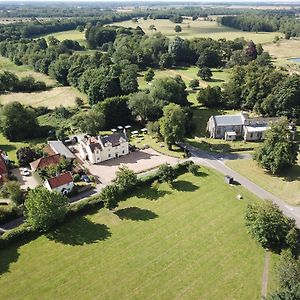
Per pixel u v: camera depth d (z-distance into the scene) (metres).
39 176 114.94
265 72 176.12
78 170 118.38
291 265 72.75
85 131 150.12
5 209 96.25
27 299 73.12
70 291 75.12
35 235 90.62
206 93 178.25
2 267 80.88
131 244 88.19
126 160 130.25
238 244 87.88
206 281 77.56
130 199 106.56
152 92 169.62
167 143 136.75
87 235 91.19
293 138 143.88
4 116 147.88
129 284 76.94
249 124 146.75
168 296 74.12
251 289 75.31
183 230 93.06
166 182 114.25
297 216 97.44
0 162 118.19
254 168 122.88
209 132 151.88
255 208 90.69
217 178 116.75
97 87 183.50
